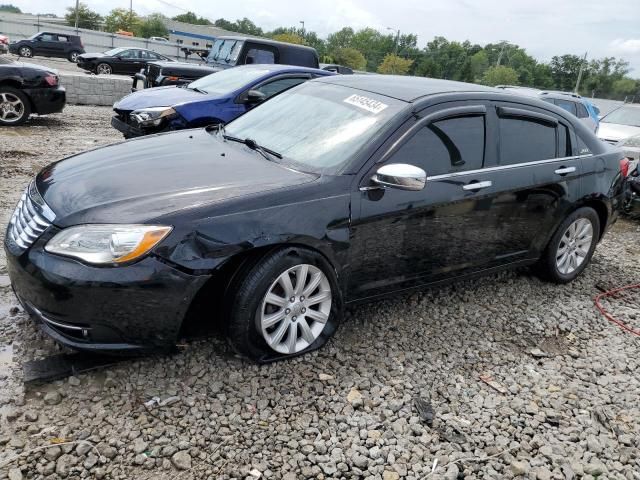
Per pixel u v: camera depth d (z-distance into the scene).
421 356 3.61
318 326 3.45
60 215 2.93
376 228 3.46
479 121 3.98
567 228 4.75
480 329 4.07
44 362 3.08
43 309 2.85
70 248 2.79
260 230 3.02
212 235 2.91
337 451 2.72
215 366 3.24
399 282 3.76
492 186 3.99
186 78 12.16
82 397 2.88
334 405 3.04
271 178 3.32
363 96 3.98
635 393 3.48
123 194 3.05
